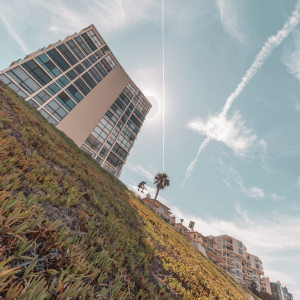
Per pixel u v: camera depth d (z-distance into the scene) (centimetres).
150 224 1224
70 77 3500
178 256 888
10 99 982
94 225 443
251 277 7738
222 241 7606
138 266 452
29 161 476
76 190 562
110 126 4334
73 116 3444
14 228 196
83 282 238
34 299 151
